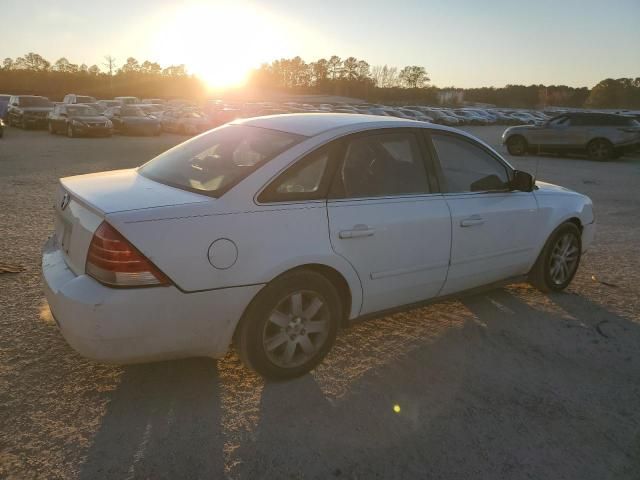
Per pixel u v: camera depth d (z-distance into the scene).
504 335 4.07
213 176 3.16
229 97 108.81
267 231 2.98
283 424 2.86
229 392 3.13
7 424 2.74
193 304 2.81
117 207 2.79
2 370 3.23
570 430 2.93
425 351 3.76
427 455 2.67
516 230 4.31
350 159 3.41
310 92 139.62
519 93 129.00
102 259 2.68
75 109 24.34
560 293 5.02
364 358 3.62
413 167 3.74
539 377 3.47
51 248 3.37
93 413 2.87
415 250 3.62
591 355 3.80
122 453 2.57
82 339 2.71
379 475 2.52
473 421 2.97
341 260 3.25
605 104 115.50
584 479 2.56
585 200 5.09
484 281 4.27
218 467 2.51
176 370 3.34
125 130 26.48
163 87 107.12
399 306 3.77
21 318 3.93
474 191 4.09
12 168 12.45
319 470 2.53
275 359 3.19
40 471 2.43
